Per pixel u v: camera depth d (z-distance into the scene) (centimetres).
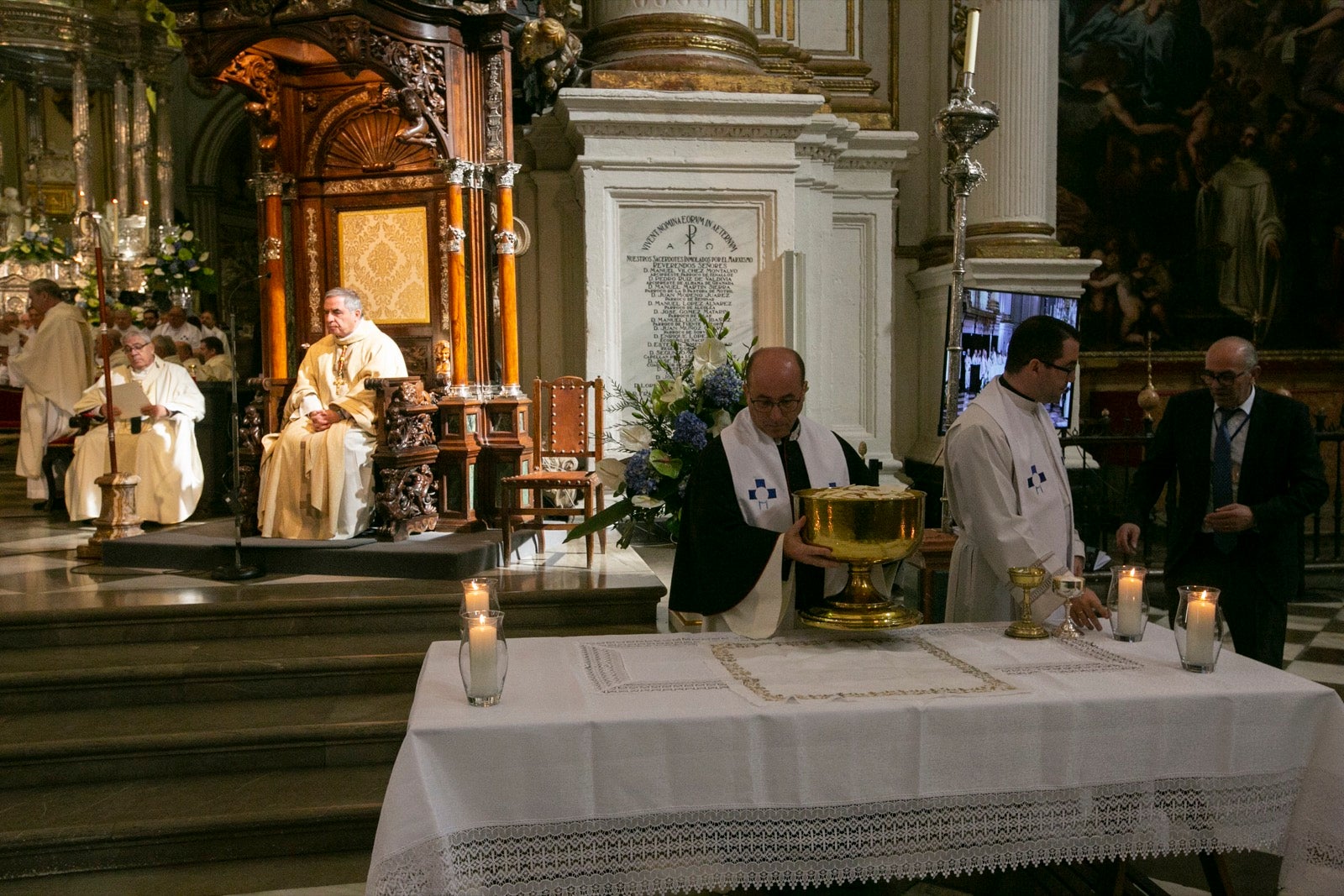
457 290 605
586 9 832
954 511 332
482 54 615
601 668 249
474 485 617
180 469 693
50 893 320
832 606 270
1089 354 1200
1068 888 286
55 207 1341
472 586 265
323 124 629
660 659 257
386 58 553
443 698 227
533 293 841
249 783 372
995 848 219
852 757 214
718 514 296
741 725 211
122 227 1241
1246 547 382
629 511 418
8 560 586
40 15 1230
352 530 565
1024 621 279
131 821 338
